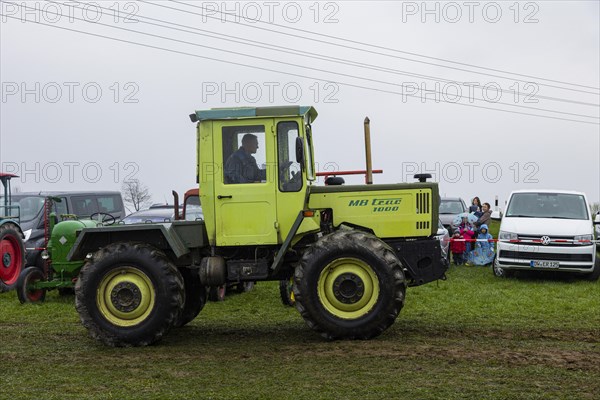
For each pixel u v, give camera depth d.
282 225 8.63
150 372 7.09
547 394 6.09
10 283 14.09
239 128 8.70
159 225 8.66
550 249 15.05
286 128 8.66
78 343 8.72
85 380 6.81
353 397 6.08
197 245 8.84
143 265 8.44
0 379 6.87
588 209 15.99
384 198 9.12
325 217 9.17
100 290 8.52
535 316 10.54
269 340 8.76
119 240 8.83
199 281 9.69
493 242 17.75
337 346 8.13
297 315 10.98
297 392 6.26
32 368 7.32
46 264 13.05
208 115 8.67
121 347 8.41
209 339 8.91
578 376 6.68
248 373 6.98
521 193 16.52
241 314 11.16
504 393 6.12
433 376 6.71
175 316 8.44
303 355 7.73
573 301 12.19
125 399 6.14
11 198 16.53
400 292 8.38
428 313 10.89
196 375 6.94
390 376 6.74
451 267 17.61
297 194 8.62
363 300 8.43
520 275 15.95
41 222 16.16
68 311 11.61
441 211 22.97
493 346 8.11
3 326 10.14
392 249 8.73
